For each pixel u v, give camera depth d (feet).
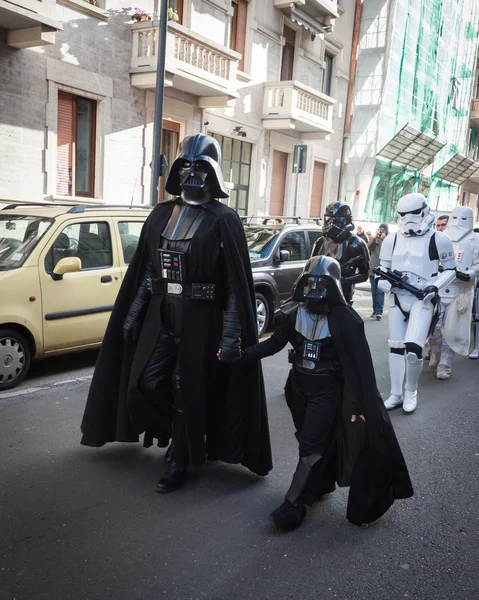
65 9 34.96
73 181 38.04
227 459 11.90
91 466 12.37
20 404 15.99
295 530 10.30
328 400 10.39
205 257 10.54
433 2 82.94
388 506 10.50
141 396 11.26
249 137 53.06
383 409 10.19
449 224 21.30
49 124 35.19
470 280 21.01
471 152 116.88
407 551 9.83
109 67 38.40
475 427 16.20
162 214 11.03
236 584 8.63
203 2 44.57
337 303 10.13
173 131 45.39
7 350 17.03
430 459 13.83
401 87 75.41
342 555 9.59
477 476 13.00
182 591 8.40
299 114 53.67
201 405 11.02
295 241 28.04
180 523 10.30
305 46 59.26
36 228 18.57
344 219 17.21
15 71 32.96
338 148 70.33
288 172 60.34
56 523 10.07
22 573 8.64
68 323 18.38
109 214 20.42
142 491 11.41
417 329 16.58
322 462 10.49
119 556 9.19
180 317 10.79
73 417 15.20
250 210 55.52
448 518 11.06
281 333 10.75
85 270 19.08
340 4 66.33
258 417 11.62
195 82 41.37
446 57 92.43
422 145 80.12
